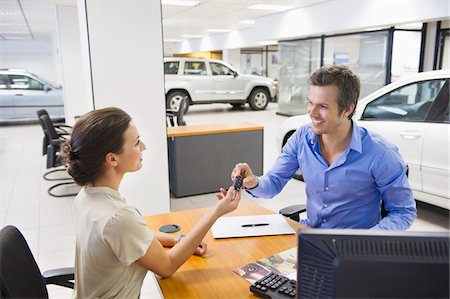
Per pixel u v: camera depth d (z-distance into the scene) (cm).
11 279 103
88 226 103
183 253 116
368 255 61
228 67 992
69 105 766
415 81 315
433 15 524
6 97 880
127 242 100
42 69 1502
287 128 426
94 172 105
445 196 288
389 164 134
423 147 298
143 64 296
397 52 654
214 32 1340
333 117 128
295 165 165
